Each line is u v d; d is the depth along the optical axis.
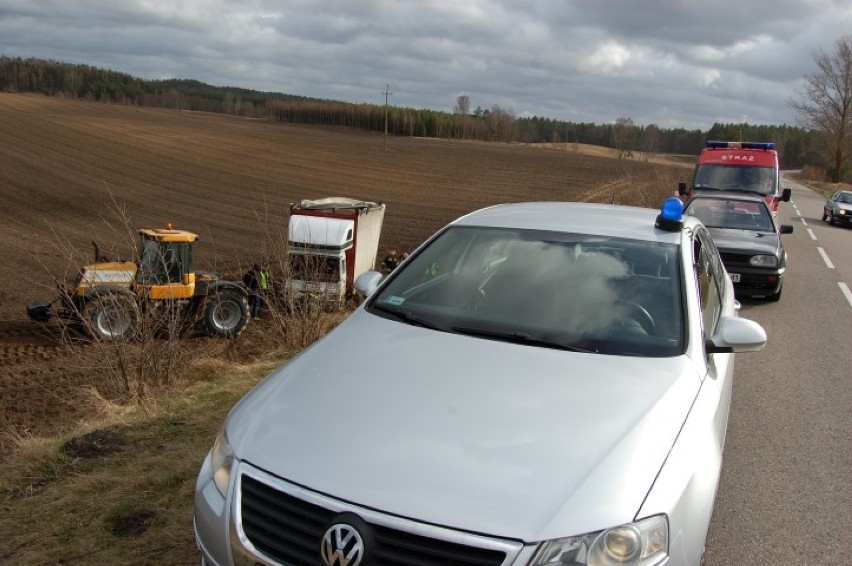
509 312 3.44
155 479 4.09
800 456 5.05
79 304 10.73
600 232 3.97
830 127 68.44
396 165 62.91
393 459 2.33
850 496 4.42
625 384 2.82
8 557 3.34
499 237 4.01
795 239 21.98
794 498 4.37
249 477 2.40
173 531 3.54
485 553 2.07
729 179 17.17
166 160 55.09
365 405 2.63
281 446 2.45
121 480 4.10
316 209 15.58
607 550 2.12
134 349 7.07
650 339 3.25
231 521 2.38
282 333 8.88
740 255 10.82
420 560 2.10
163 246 12.05
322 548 2.17
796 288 12.58
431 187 48.16
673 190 25.80
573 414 2.58
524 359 3.00
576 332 3.28
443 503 2.17
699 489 2.50
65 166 47.53
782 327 9.44
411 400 2.65
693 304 3.47
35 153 52.16
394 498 2.19
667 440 2.53
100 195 37.75
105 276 11.63
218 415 5.36
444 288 3.69
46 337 12.73
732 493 4.43
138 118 94.19
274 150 68.38
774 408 6.12
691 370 3.06
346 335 3.29
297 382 2.86
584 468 2.31
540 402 2.64
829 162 73.06
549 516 2.14
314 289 8.95
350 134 108.25
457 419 2.53
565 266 3.72
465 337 3.23
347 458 2.36
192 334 12.30
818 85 67.94
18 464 4.54
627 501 2.22
